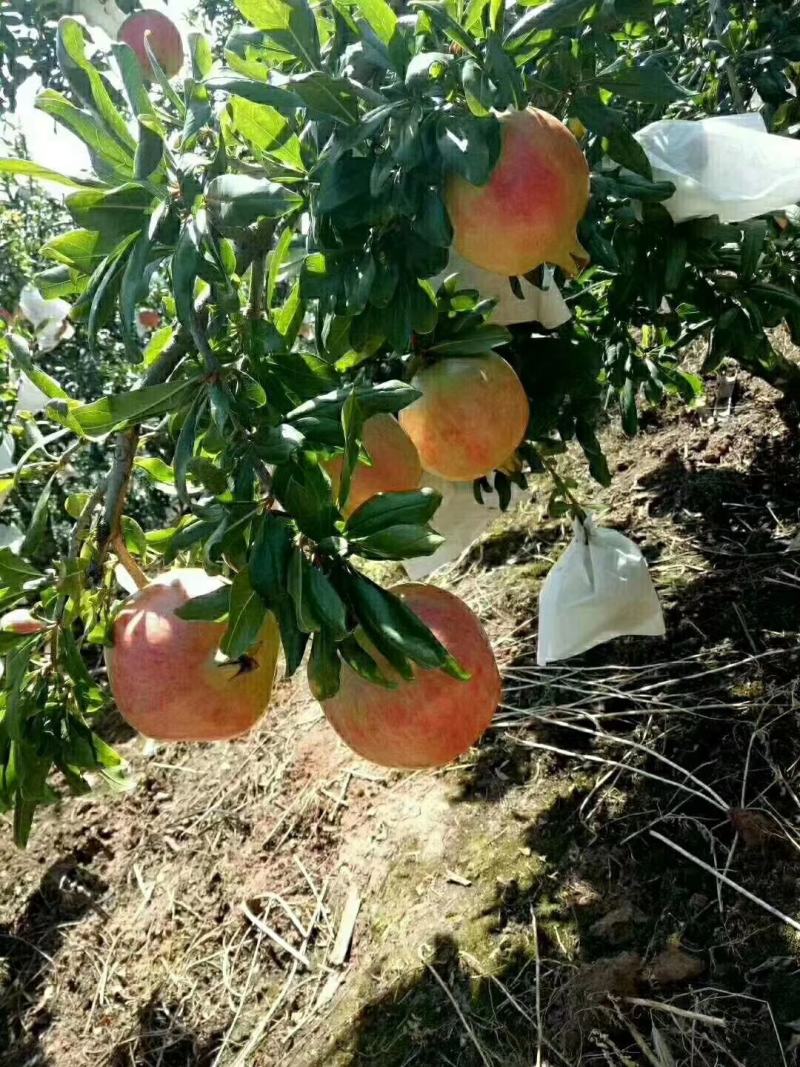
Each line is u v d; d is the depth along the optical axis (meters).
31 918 3.64
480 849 2.53
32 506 3.92
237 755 3.67
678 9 2.82
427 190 1.28
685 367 3.87
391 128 1.21
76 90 1.26
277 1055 2.49
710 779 2.29
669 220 1.74
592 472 2.18
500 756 2.74
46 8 2.75
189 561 1.56
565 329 2.00
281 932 2.84
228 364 1.32
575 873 2.30
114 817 3.81
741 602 2.73
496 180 1.26
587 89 1.46
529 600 3.31
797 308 1.99
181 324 1.30
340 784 3.13
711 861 2.13
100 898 3.54
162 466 1.51
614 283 1.84
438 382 1.61
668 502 3.32
